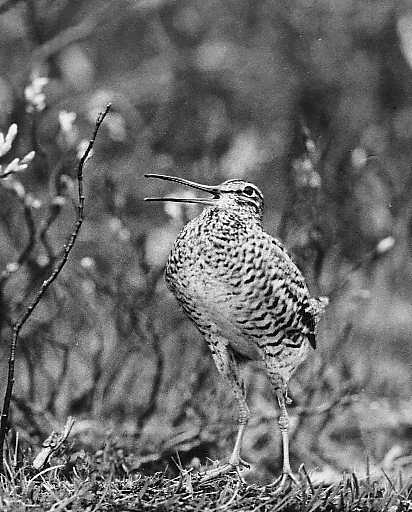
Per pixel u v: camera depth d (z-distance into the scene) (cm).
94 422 998
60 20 1566
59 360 1124
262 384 1116
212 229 778
